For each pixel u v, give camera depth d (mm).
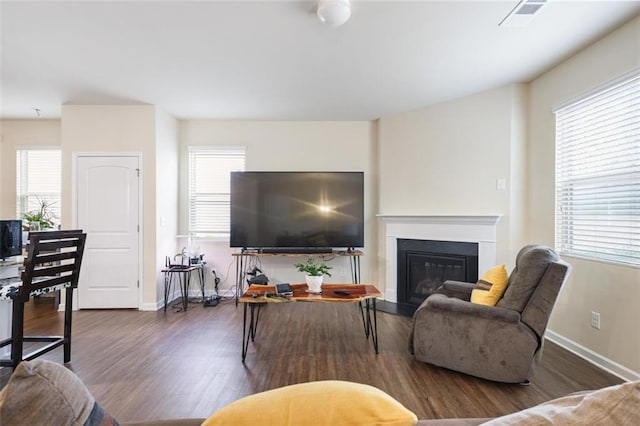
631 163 2387
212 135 4730
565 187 2979
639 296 2264
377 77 3273
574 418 581
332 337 3174
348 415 672
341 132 4734
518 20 2318
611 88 2486
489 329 2285
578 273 2764
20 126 4816
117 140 4074
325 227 4371
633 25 2314
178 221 4723
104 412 781
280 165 4742
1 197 4832
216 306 4250
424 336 2547
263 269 4715
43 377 667
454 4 2146
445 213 3947
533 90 3352
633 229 2357
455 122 3869
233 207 4344
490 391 2188
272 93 3693
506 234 3480
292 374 2438
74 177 4070
